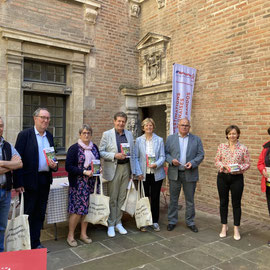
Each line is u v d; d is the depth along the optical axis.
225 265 3.22
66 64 6.69
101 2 7.00
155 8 7.20
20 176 3.19
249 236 4.14
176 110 5.85
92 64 6.96
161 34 7.04
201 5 5.95
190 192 4.36
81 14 6.75
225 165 3.91
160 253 3.53
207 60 5.83
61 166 6.62
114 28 7.28
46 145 3.51
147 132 4.34
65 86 6.61
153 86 7.09
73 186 3.71
